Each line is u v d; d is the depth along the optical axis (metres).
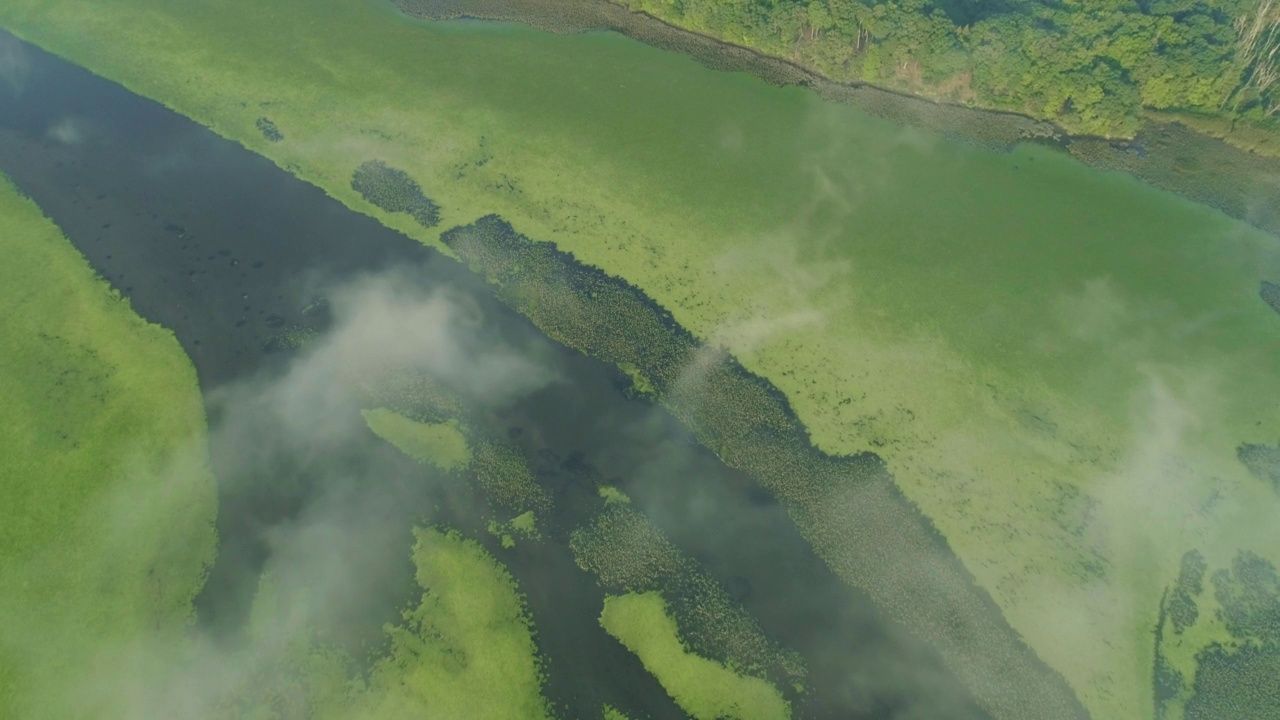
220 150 92.62
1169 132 86.56
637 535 62.50
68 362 72.31
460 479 65.94
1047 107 88.75
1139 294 74.75
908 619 57.91
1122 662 54.97
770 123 93.19
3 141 93.12
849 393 69.44
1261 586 57.56
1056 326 72.81
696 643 57.41
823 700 55.19
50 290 77.81
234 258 81.38
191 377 71.94
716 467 66.25
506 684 55.72
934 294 75.81
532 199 86.31
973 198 83.75
